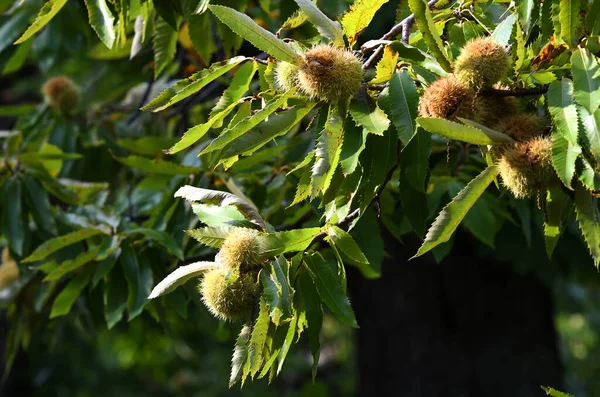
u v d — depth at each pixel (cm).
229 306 246
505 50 244
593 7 241
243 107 262
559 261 661
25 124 534
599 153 223
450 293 785
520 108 263
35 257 391
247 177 428
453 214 229
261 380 1339
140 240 410
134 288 394
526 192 235
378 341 799
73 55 647
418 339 781
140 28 388
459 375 775
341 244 255
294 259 252
